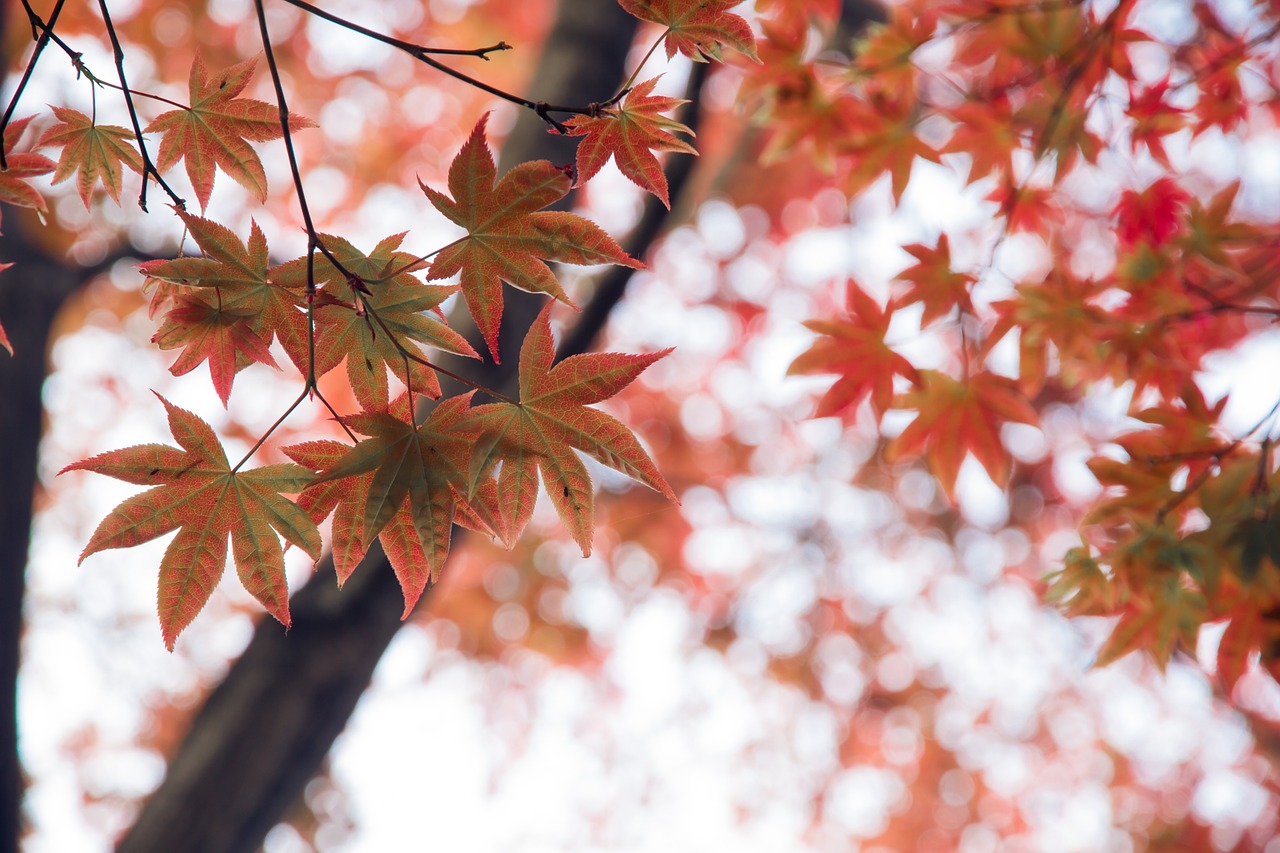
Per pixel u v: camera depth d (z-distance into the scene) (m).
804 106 1.50
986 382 1.37
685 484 4.85
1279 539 1.27
